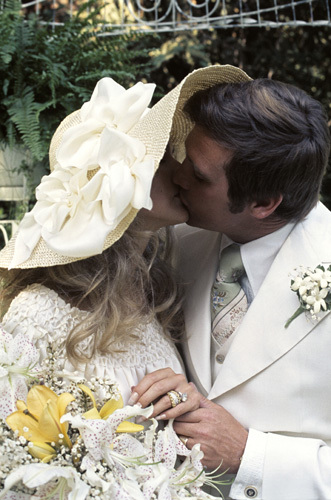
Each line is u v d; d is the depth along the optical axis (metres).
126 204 1.36
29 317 1.46
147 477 1.38
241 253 1.75
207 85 1.68
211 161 1.59
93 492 1.25
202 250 1.87
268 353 1.63
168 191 1.64
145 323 1.61
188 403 1.54
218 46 3.88
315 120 1.63
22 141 2.64
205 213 1.66
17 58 2.57
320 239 1.70
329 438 1.63
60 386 1.39
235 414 1.66
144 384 1.52
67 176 1.46
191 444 1.56
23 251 1.50
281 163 1.58
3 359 1.31
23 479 1.18
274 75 3.86
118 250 1.55
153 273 1.74
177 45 3.75
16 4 2.80
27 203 2.65
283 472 1.55
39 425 1.28
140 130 1.48
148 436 1.43
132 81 3.72
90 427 1.26
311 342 1.61
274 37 3.86
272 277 1.68
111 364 1.53
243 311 1.74
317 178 1.67
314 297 1.60
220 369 1.74
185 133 1.78
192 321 1.78
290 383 1.61
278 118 1.56
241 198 1.61
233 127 1.55
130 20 3.79
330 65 3.83
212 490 1.71
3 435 1.29
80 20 2.75
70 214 1.42
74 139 1.44
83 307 1.54
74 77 2.65
